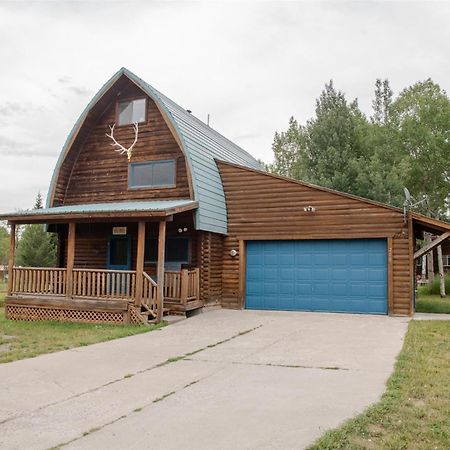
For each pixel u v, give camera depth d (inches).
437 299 816.3
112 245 690.2
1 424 211.8
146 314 528.7
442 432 188.4
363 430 191.9
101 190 690.2
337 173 990.4
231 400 241.1
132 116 688.4
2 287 1375.5
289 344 396.2
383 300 590.9
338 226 611.2
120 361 340.5
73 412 227.5
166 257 652.7
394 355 343.9
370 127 1223.5
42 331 485.1
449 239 631.8
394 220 586.2
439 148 1333.7
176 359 345.4
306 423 203.0
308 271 631.2
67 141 693.3
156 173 661.3
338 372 296.4
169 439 190.2
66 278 567.2
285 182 644.1
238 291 655.8
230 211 670.5
